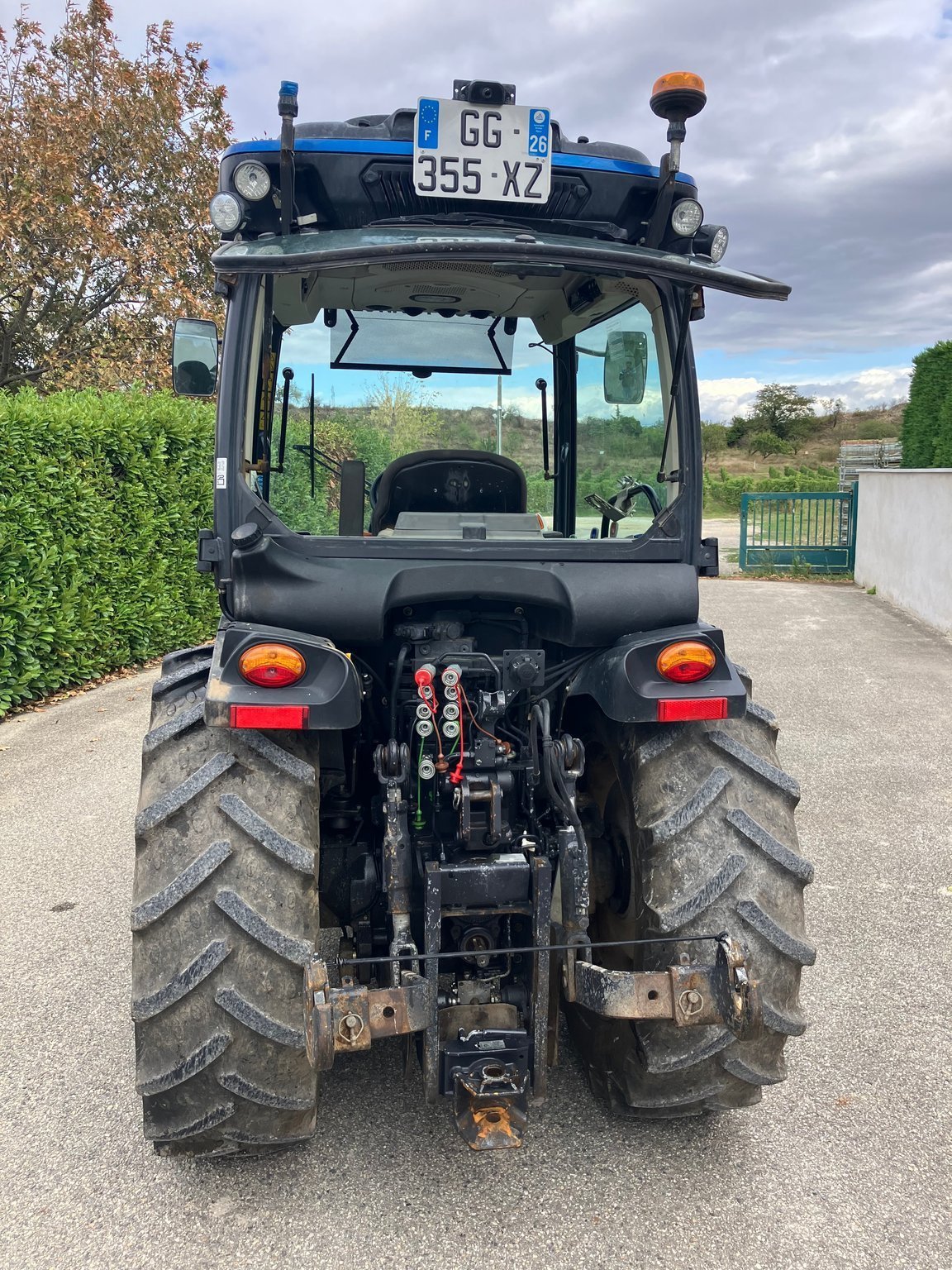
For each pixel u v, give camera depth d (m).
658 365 2.67
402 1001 2.06
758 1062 2.43
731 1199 2.39
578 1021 2.93
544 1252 2.21
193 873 2.14
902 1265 2.18
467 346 3.04
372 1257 2.20
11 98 13.00
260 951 2.15
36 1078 2.94
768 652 9.91
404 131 2.50
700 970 2.18
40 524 7.27
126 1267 2.18
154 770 2.28
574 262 2.14
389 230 2.40
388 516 3.04
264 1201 2.39
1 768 6.14
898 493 13.50
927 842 4.87
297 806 2.24
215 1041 2.14
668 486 2.66
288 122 2.32
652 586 2.51
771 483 38.34
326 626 2.34
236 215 2.38
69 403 8.25
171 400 9.90
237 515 2.41
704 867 2.34
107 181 13.80
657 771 2.43
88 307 13.91
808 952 2.38
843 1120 2.71
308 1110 2.27
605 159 2.61
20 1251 2.23
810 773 6.00
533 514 2.84
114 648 8.57
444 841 2.45
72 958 3.71
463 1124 2.22
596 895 2.74
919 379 18.66
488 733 2.40
